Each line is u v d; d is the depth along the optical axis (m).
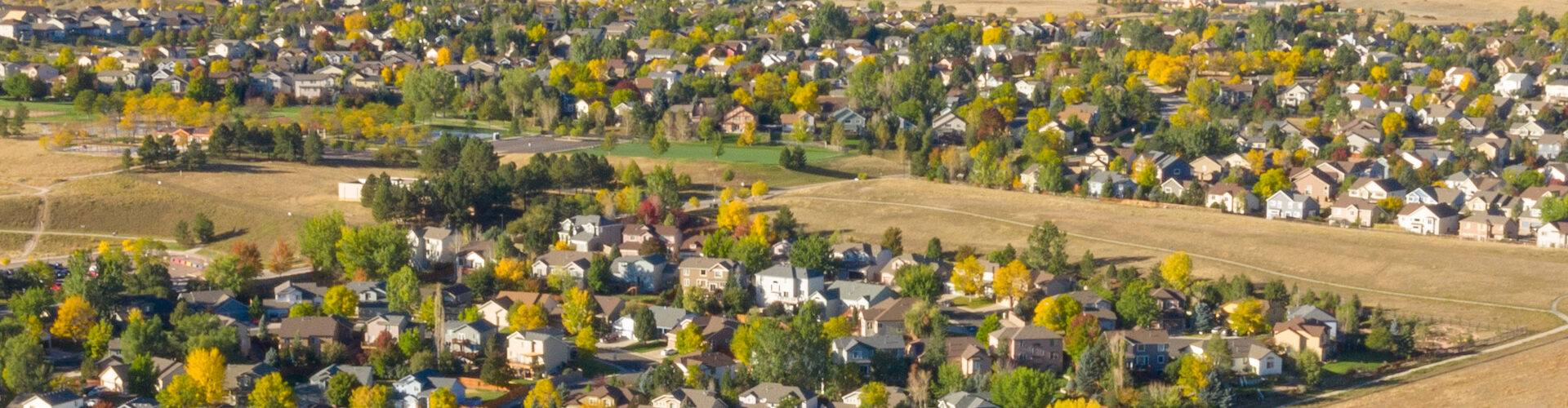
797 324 178.25
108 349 183.88
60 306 197.25
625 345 192.12
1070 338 177.88
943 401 158.88
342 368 171.88
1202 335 189.62
